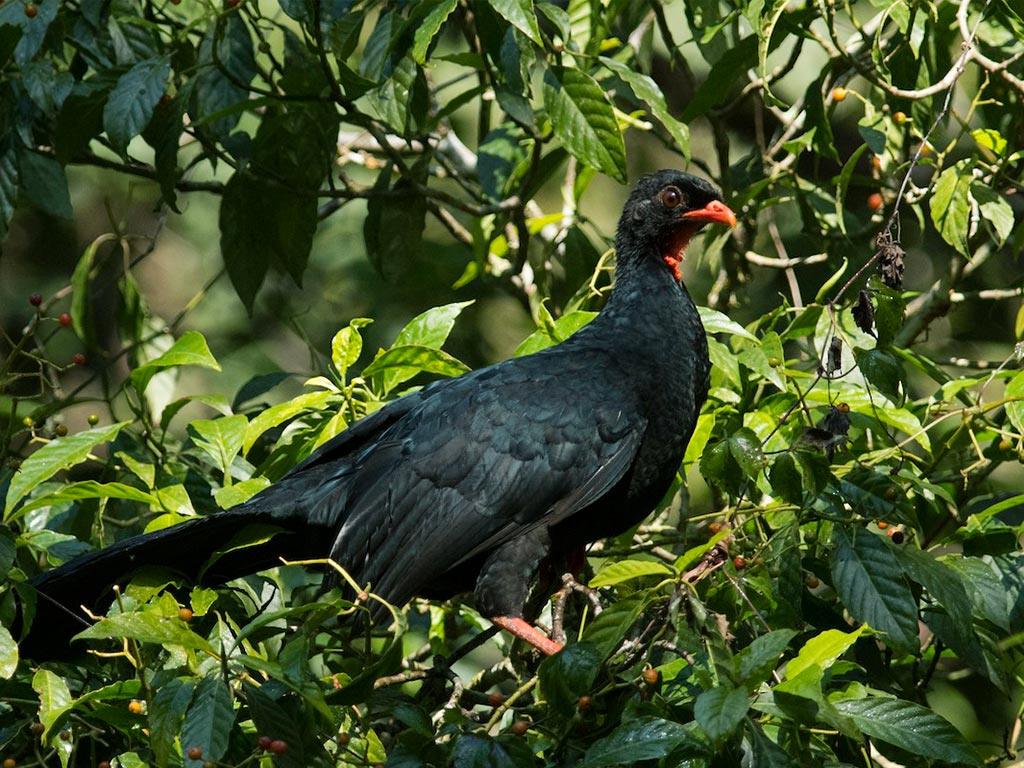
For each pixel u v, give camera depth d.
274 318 17.62
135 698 6.86
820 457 7.11
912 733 6.19
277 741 6.14
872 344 8.94
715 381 9.66
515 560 8.51
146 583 7.92
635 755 5.84
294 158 11.22
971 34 9.31
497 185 11.94
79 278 10.88
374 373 8.99
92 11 10.83
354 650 7.62
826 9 9.61
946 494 7.94
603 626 6.34
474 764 6.03
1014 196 14.13
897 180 11.27
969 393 9.46
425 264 16.42
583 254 11.73
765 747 5.86
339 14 10.17
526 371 8.84
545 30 10.57
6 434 8.77
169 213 19.41
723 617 6.60
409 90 9.66
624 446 8.72
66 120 10.52
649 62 12.57
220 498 8.36
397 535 8.43
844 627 7.74
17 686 7.47
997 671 7.41
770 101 9.01
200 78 10.70
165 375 11.23
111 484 8.00
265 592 9.41
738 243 12.09
